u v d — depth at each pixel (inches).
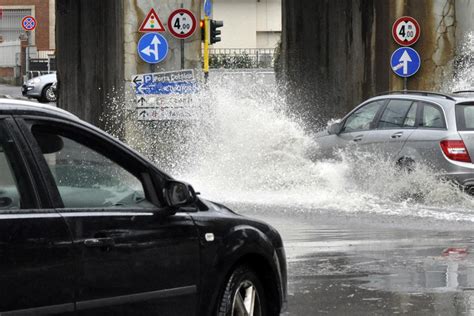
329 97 2294.5
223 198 1428.4
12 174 407.8
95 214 435.5
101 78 2359.7
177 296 472.7
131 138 1987.0
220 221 507.8
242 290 518.9
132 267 446.9
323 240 997.2
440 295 714.2
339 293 721.0
